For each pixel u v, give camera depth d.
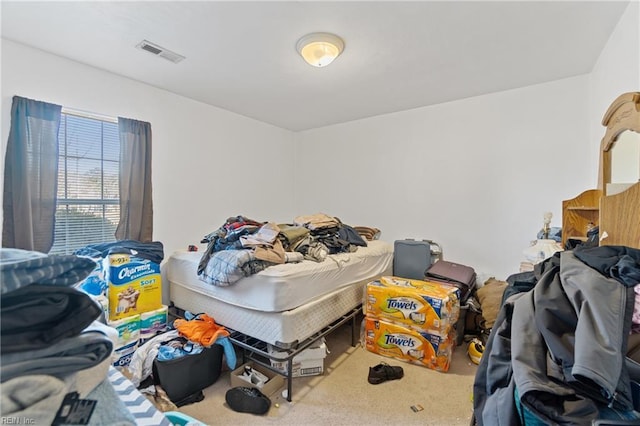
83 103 2.48
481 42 2.15
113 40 2.13
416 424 1.74
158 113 2.99
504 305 1.14
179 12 1.82
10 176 2.12
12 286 0.47
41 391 0.48
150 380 1.94
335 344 2.77
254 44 2.17
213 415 1.80
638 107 1.37
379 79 2.78
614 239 1.21
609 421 0.72
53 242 2.32
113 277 2.17
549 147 2.85
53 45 2.20
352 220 4.20
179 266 2.71
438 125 3.47
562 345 0.85
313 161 4.57
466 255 3.32
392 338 2.49
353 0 1.70
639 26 1.62
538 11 1.80
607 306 0.86
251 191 4.03
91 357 0.56
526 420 0.85
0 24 1.93
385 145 3.88
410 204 3.70
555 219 2.84
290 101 3.37
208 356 2.04
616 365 0.77
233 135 3.77
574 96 2.73
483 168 3.21
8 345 0.47
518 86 2.95
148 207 2.85
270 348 2.11
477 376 1.14
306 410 1.85
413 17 1.86
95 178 2.61
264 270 2.08
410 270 3.41
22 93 2.18
